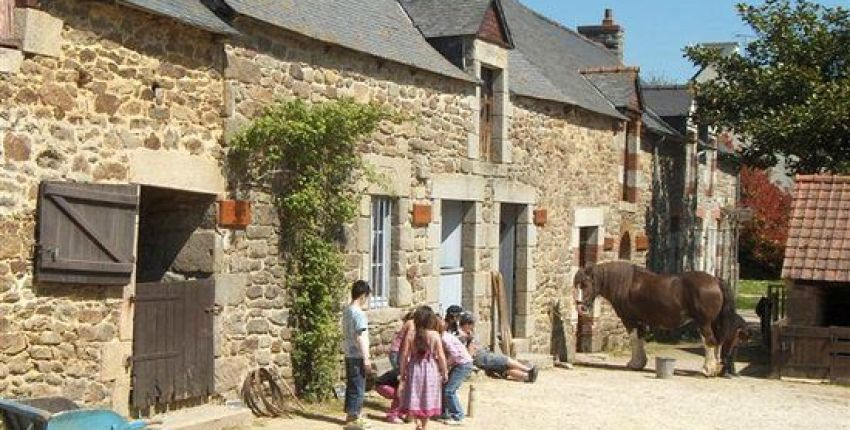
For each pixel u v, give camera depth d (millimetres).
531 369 12727
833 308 16203
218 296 9000
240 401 9266
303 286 10023
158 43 8273
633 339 14906
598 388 12555
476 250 13328
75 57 7465
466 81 12734
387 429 9133
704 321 14141
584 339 16812
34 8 7062
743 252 34719
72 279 7371
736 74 19078
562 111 15633
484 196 13477
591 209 16781
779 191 34719
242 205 9156
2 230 6910
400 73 11570
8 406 6000
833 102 16812
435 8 13375
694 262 22797
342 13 11469
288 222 9836
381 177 10672
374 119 10078
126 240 7871
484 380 12695
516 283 14711
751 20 18844
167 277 9148
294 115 9461
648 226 19516
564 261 15906
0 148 6883
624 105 17750
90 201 7504
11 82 6938
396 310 11562
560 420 10180
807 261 14320
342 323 9914
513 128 14133
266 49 9469
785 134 17156
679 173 21484
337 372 10391
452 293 13172
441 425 9586
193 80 8672
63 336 7406
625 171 18578
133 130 8023
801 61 18438
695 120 19641
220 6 8945
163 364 8414
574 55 19656
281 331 9812
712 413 11109
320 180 9953
